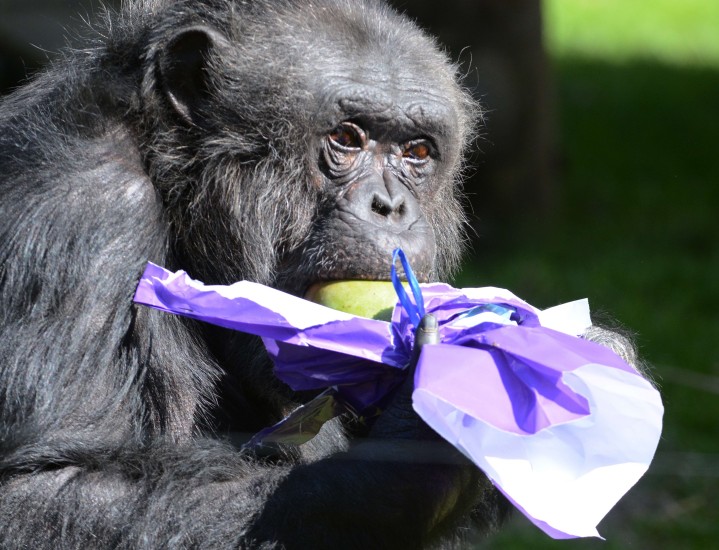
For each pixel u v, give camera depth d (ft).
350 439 28.02
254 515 21.53
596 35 142.20
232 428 26.16
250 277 26.13
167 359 24.66
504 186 76.84
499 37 75.25
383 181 25.67
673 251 75.72
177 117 26.25
